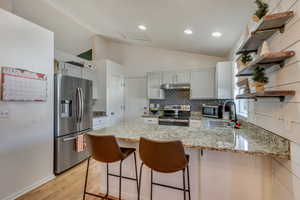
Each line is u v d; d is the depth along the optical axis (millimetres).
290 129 1106
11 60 1874
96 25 3535
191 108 4211
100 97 4168
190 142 1425
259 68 1419
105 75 4121
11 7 2465
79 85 2916
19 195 1939
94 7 2641
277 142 1266
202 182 1562
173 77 3979
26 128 2039
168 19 2379
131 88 4887
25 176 2016
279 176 1275
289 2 1087
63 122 2559
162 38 3414
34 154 2127
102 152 1471
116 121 4531
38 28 2186
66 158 2604
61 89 2529
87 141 1558
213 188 1537
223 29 2332
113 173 1904
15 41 1915
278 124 1267
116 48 5000
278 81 1266
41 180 2207
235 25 2139
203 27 2389
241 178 1475
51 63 2383
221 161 1512
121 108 4816
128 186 1842
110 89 4266
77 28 3715
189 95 4203
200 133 1806
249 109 1982
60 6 2809
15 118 1920
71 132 2717
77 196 1942
